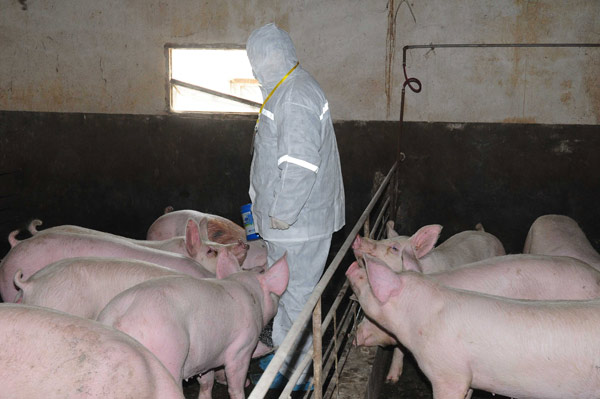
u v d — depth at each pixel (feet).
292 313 11.58
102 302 9.93
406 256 11.10
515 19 18.44
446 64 19.12
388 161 20.04
